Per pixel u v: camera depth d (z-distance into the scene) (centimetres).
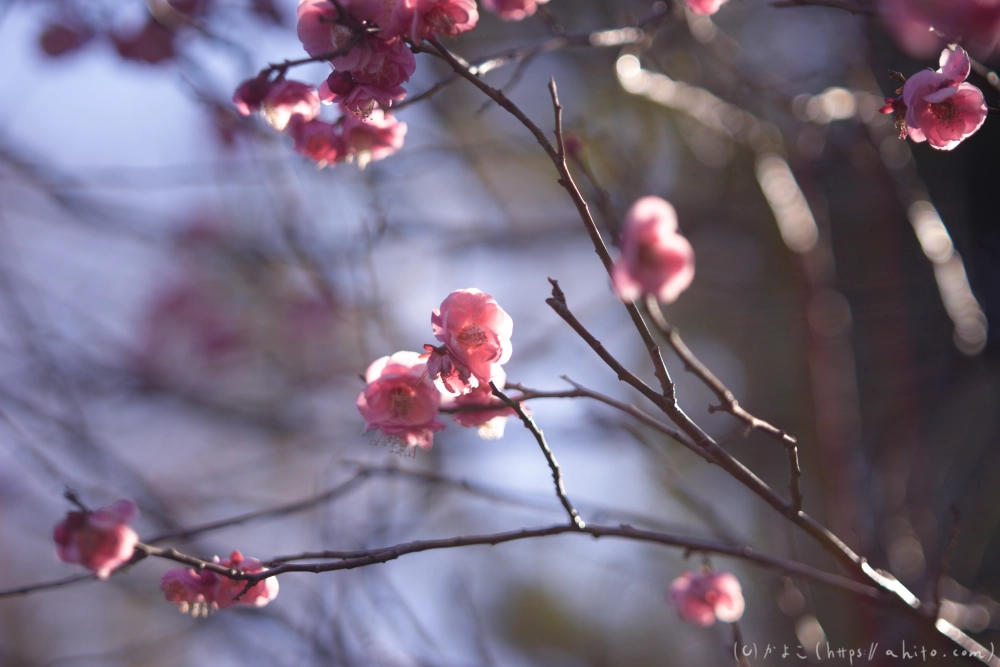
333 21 221
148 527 484
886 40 472
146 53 453
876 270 588
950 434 518
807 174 509
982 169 552
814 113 437
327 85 235
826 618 475
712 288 726
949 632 277
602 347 222
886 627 441
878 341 573
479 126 708
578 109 698
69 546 243
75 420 491
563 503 255
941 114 219
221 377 673
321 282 534
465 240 661
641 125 691
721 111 462
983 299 534
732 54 522
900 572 392
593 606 677
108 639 718
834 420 411
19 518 603
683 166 708
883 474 468
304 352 670
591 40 359
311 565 234
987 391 520
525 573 711
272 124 273
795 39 640
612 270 204
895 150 427
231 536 652
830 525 402
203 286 663
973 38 217
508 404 231
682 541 278
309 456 671
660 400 222
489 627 684
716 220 709
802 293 469
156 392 633
